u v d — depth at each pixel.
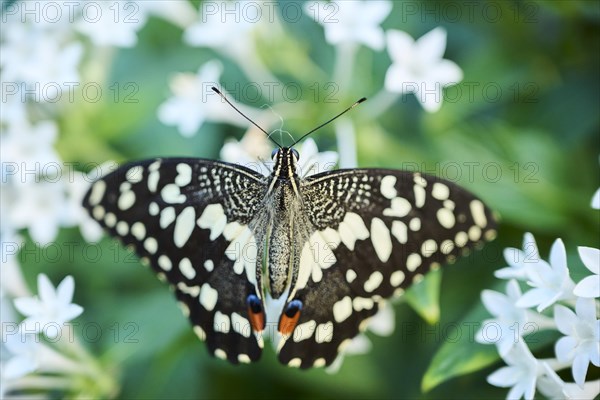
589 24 0.53
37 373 0.52
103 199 0.46
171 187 0.46
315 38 0.54
